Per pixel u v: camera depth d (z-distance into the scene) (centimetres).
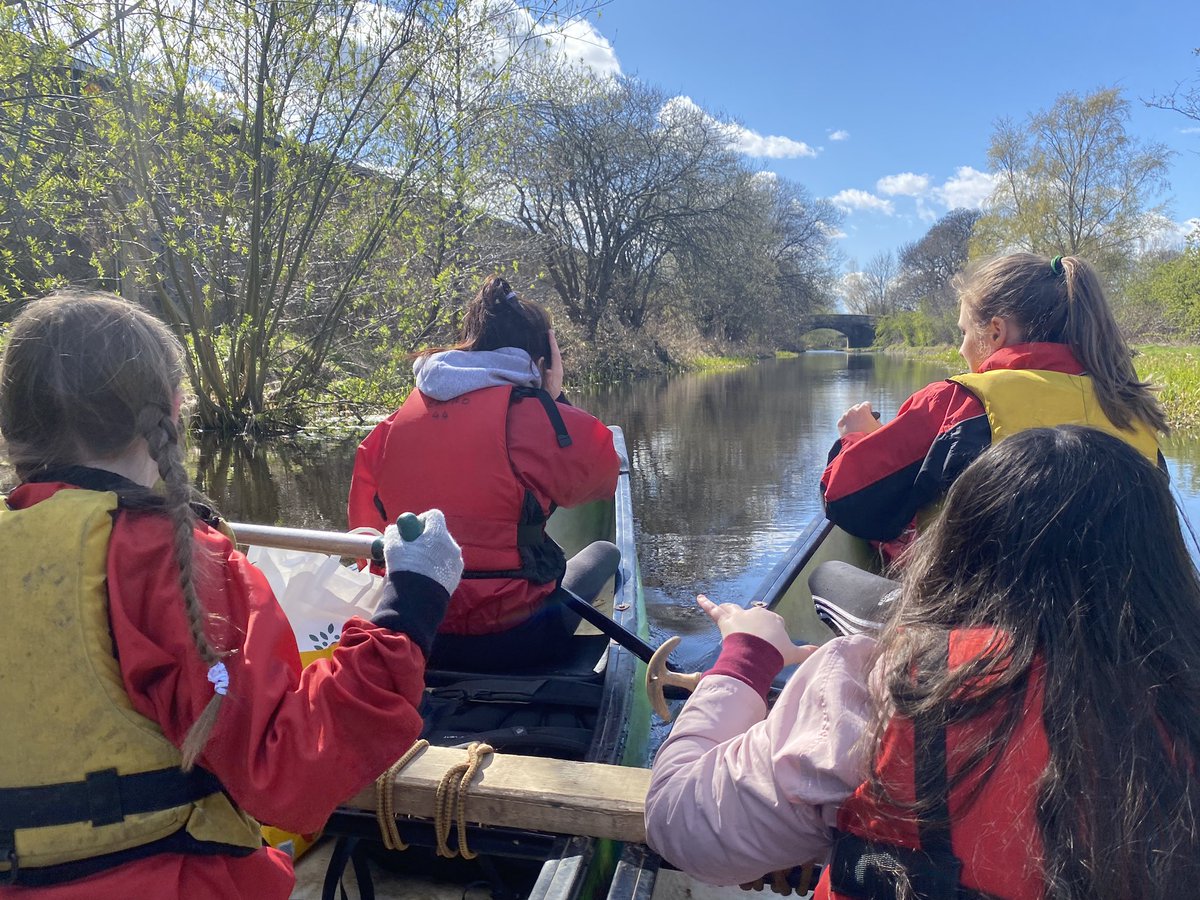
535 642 221
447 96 883
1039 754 78
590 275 2244
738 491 648
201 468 766
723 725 113
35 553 90
